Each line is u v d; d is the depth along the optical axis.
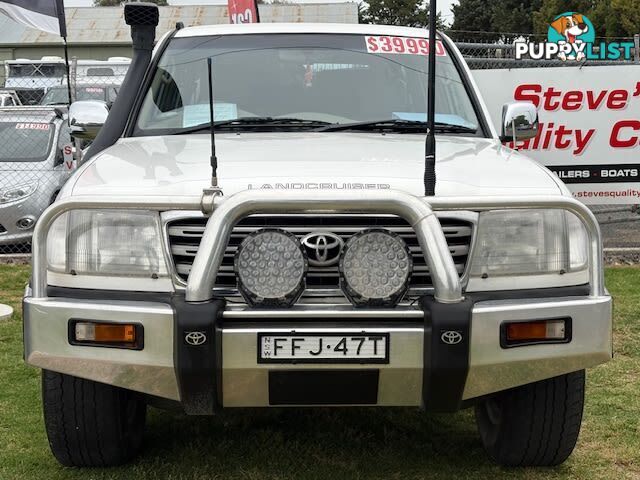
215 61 4.21
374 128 3.84
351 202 2.57
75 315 2.72
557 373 2.80
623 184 8.70
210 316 2.56
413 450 3.63
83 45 38.03
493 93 8.70
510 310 2.69
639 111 8.58
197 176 2.91
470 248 2.80
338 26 4.50
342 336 2.61
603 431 3.88
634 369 4.95
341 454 3.57
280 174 2.88
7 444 3.68
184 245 2.77
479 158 3.29
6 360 5.07
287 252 2.64
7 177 9.30
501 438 3.32
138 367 2.68
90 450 3.20
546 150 8.71
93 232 2.80
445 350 2.59
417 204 2.60
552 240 2.86
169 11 39.84
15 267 8.43
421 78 4.19
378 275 2.64
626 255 8.72
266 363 2.61
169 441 3.70
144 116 3.98
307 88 4.06
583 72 8.57
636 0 43.09
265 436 3.77
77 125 4.21
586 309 2.78
